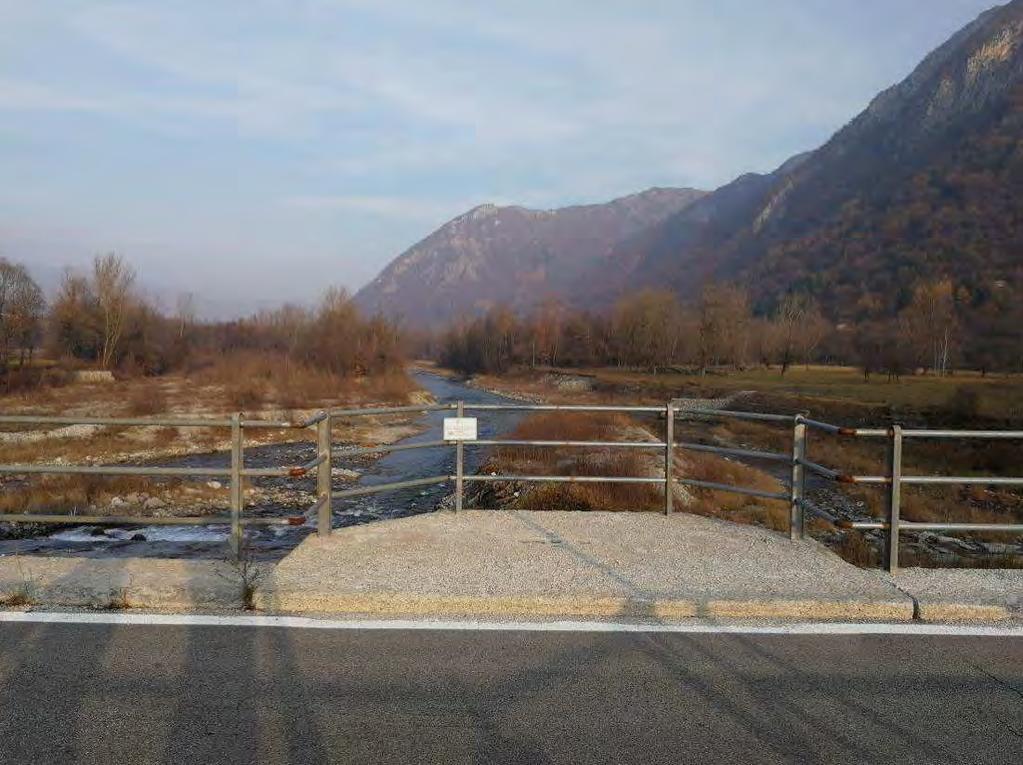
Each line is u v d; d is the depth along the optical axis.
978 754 3.07
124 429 27.47
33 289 52.16
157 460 22.42
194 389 48.12
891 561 5.47
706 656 4.02
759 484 16.44
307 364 58.41
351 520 13.84
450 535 6.21
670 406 7.11
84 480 14.93
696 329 87.25
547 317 98.69
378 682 3.64
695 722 3.30
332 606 4.65
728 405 51.31
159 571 5.05
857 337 97.19
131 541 9.56
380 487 6.64
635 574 5.17
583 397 61.78
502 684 3.64
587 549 5.80
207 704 3.39
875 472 23.47
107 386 47.91
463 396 61.69
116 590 4.65
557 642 4.18
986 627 4.50
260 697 3.46
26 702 3.38
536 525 6.59
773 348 89.00
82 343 55.12
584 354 96.31
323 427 6.11
